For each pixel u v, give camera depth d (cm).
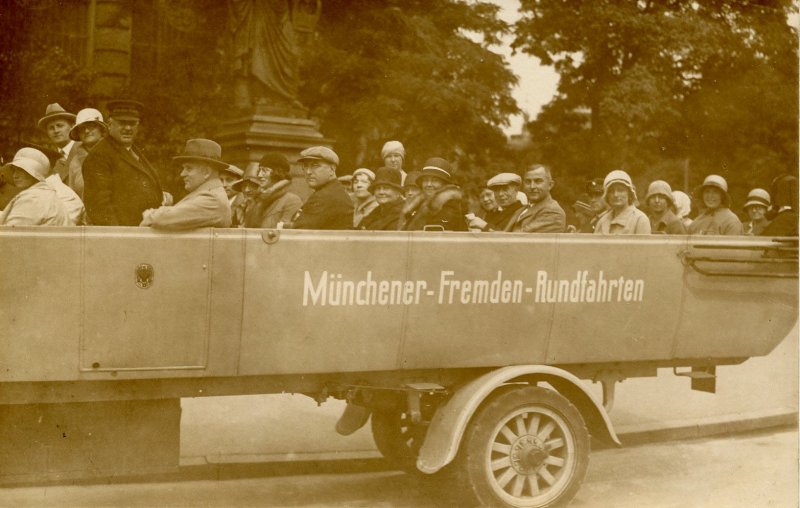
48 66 1353
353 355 499
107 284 457
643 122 1280
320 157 582
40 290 449
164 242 466
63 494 564
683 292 570
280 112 1271
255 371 484
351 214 585
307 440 681
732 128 1362
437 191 600
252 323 480
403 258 505
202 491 589
